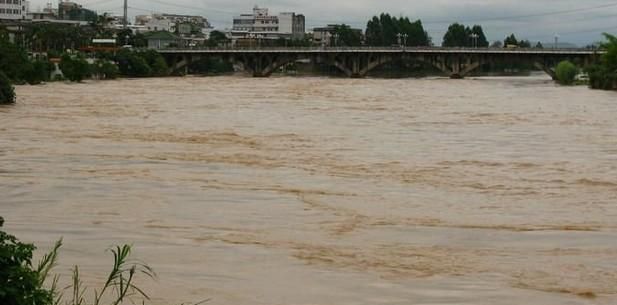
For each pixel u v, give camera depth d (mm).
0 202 26875
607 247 21344
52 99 82062
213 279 17359
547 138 50719
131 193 28812
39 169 34594
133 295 15789
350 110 73000
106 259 18859
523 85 134250
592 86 122688
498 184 32281
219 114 66312
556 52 157250
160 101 81875
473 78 170375
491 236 22562
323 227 23438
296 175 33906
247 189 30016
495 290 16938
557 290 17062
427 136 51219
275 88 113062
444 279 17781
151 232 22203
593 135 52750
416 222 24422
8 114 62500
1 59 110125
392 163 38156
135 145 43969
